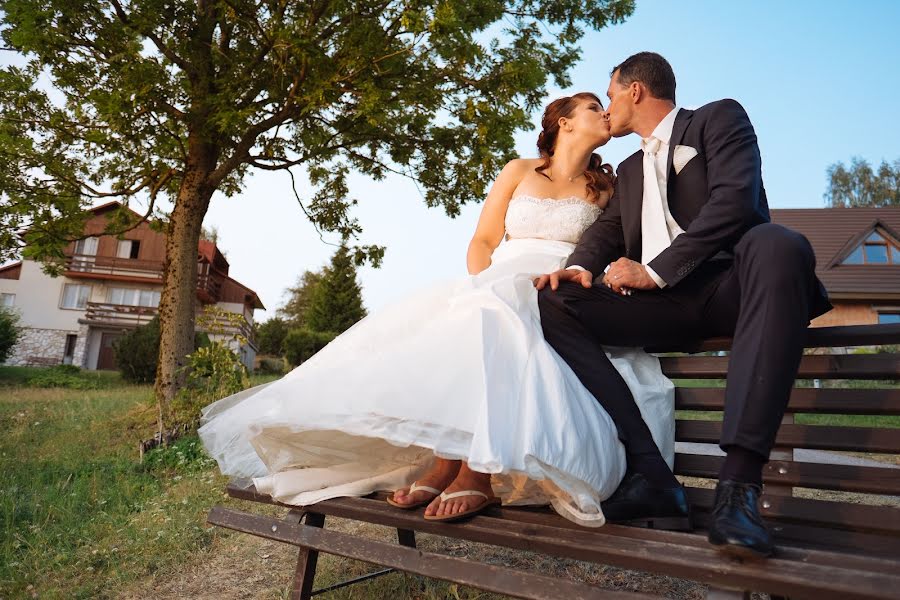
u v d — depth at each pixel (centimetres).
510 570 141
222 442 210
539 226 238
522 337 164
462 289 195
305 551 208
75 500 442
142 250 3350
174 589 299
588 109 249
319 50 741
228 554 341
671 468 172
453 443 149
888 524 134
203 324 733
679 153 180
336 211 1095
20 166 866
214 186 883
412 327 193
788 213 2689
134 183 982
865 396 152
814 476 152
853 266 2389
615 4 892
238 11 788
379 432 155
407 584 277
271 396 194
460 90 876
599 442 148
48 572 323
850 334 155
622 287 168
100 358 3288
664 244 179
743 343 131
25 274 3281
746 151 166
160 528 375
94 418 813
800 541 144
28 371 2191
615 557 129
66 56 771
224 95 764
